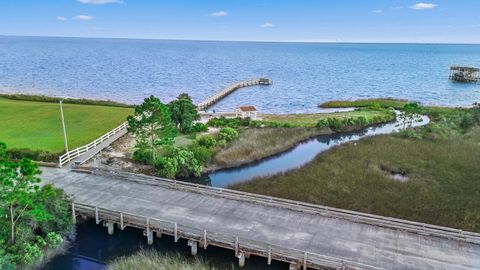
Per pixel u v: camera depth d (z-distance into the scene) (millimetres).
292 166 34312
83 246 20156
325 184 28594
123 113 48938
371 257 17047
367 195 26578
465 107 66500
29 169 16812
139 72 123938
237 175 32156
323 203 25406
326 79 115000
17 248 17391
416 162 33250
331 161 33750
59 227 20000
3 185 16703
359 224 20156
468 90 90938
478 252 17656
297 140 42281
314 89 93500
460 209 24406
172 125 30438
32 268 17844
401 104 68438
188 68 145625
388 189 27594
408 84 103375
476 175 30188
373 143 39094
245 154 36000
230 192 23500
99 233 21328
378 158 34312
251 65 169125
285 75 126000
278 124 47844
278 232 19172
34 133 37969
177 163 30750
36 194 17781
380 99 73375
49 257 18875
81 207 21250
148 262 17844
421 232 19250
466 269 16266
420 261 16812
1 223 17859
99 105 56594
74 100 59688
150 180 25281
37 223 19312
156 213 21016
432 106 66938
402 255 17266
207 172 32562
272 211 21500
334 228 19656
